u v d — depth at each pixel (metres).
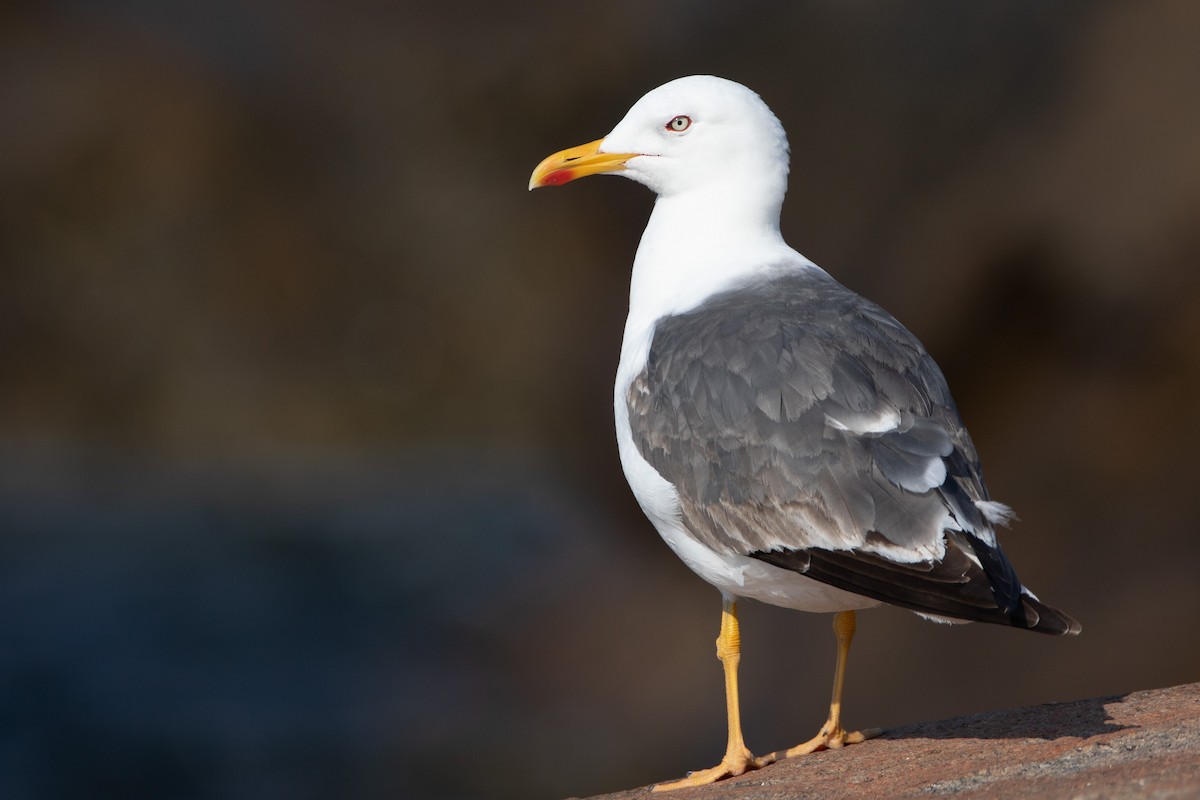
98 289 25.06
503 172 23.08
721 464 6.65
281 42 24.81
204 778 13.84
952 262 14.32
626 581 17.64
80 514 20.11
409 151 24.12
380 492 21.91
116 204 25.30
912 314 14.46
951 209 14.52
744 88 8.03
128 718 14.63
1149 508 13.30
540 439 22.86
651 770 14.34
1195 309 13.27
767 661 15.16
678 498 6.88
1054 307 13.83
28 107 25.41
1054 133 14.20
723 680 15.24
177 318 25.03
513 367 24.62
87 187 25.28
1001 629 13.59
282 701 15.21
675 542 7.10
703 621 16.22
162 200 25.23
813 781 6.26
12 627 16.31
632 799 6.82
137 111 25.36
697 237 7.90
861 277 14.98
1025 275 13.95
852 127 15.40
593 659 16.06
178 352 24.94
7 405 24.48
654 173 8.03
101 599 17.14
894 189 15.00
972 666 13.62
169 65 25.62
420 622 17.08
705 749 14.53
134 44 25.77
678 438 6.84
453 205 24.11
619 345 18.47
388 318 25.03
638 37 19.16
